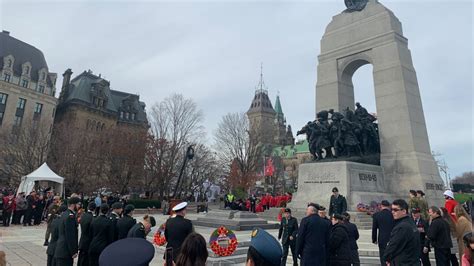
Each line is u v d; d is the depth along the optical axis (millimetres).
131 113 80875
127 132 43312
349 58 25203
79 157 37750
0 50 66688
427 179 20188
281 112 125125
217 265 9328
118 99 81000
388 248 5777
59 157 38281
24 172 38469
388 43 22938
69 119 67562
